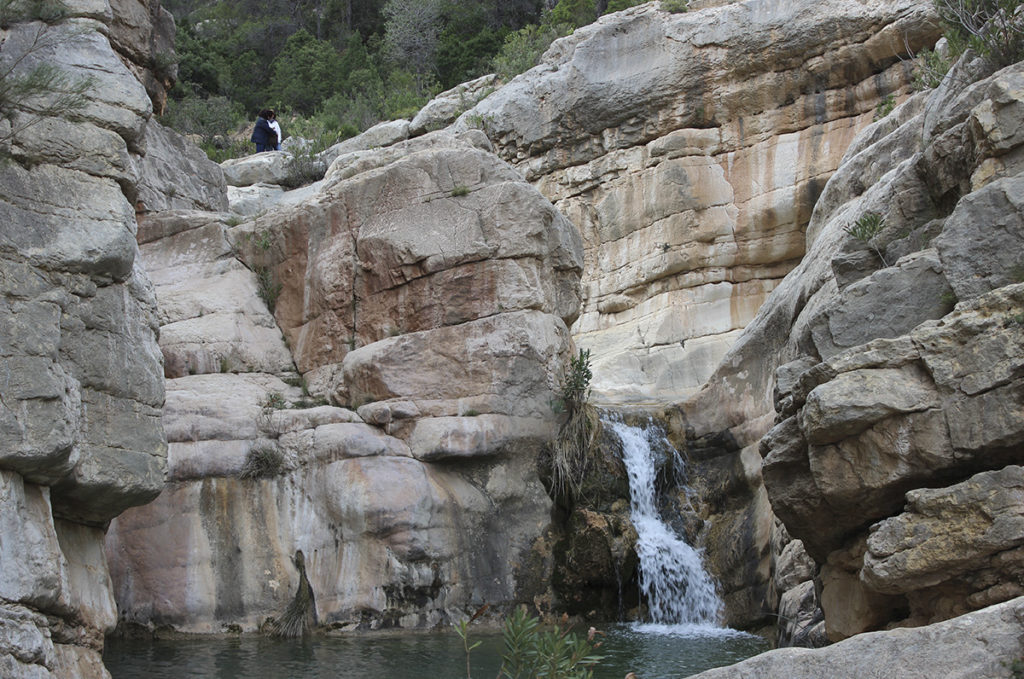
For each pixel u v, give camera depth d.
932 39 20.05
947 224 7.68
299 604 12.27
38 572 7.48
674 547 13.82
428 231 14.59
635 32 23.22
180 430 12.48
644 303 22.56
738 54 21.80
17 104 8.12
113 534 12.16
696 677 5.19
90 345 8.38
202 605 11.99
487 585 13.11
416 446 13.39
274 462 12.77
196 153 18.98
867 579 6.91
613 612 13.62
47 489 7.92
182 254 16.03
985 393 6.77
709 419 14.81
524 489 13.82
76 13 9.02
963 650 4.80
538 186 24.58
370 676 9.95
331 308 14.93
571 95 23.78
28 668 7.28
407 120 30.06
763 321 14.34
